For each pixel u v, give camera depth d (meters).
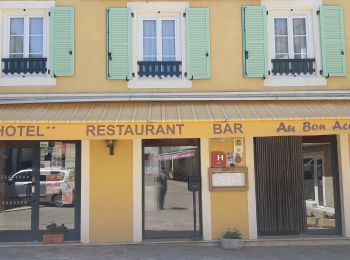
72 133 9.99
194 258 10.12
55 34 11.79
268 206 12.01
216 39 12.09
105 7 12.05
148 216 11.94
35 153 11.89
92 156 11.77
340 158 12.06
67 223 11.78
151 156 12.06
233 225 11.77
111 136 9.99
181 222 11.95
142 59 12.09
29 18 12.04
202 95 11.78
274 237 11.86
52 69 11.67
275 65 12.09
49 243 11.45
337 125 10.26
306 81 12.02
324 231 12.09
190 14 12.02
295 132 10.19
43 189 11.86
